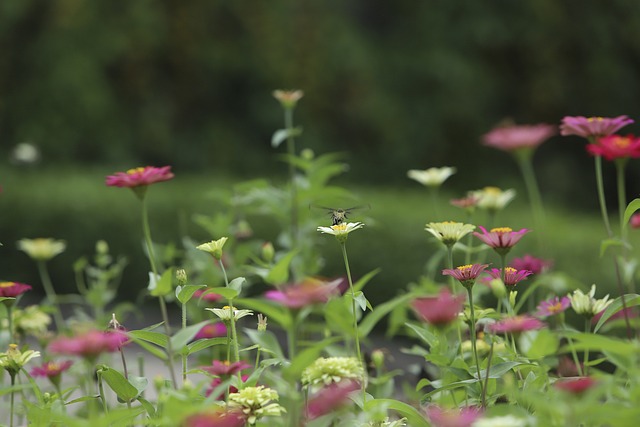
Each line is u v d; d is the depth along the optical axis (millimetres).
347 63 18531
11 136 17000
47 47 17094
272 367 3959
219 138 18078
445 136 18922
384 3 19781
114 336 2398
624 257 2934
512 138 3736
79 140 16859
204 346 2752
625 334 4094
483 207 4129
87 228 12000
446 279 7047
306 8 18625
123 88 17531
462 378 2729
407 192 14742
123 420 2439
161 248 5234
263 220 10562
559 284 3828
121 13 17453
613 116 19219
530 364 2602
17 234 12430
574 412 1983
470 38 19031
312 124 18328
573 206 18531
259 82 18375
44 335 4113
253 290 8938
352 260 10164
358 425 2570
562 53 19094
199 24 18062
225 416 2328
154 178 2957
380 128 18469
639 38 19203
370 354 4078
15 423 4156
